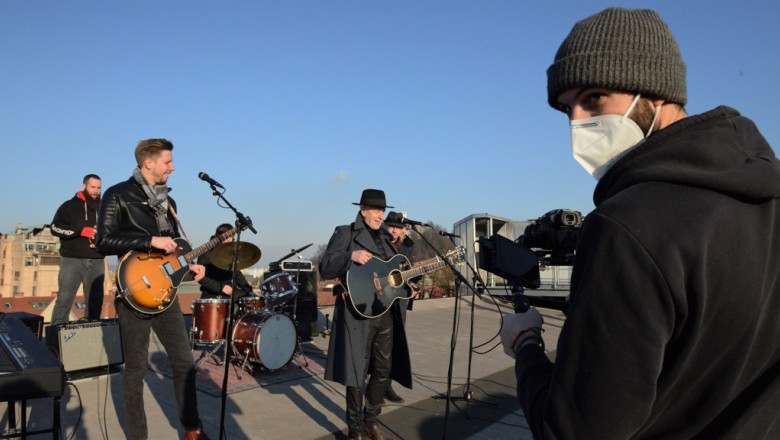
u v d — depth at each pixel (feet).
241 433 12.54
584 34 3.15
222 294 19.84
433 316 32.83
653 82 3.01
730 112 3.09
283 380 17.08
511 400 16.01
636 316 2.52
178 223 12.30
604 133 3.22
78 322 16.76
